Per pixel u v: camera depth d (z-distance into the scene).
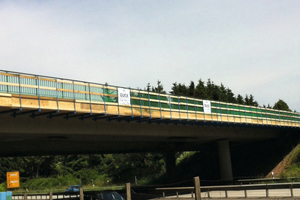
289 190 32.38
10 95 22.80
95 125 32.44
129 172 89.38
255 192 33.41
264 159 60.62
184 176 68.75
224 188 29.72
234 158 66.50
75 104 26.81
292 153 55.69
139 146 50.53
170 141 50.72
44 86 24.97
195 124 41.97
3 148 38.06
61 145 40.84
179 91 95.31
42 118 27.88
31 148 39.88
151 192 40.97
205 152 72.44
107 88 29.62
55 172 103.69
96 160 104.06
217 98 93.62
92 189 68.81
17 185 40.62
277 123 53.50
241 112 46.34
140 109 32.38
